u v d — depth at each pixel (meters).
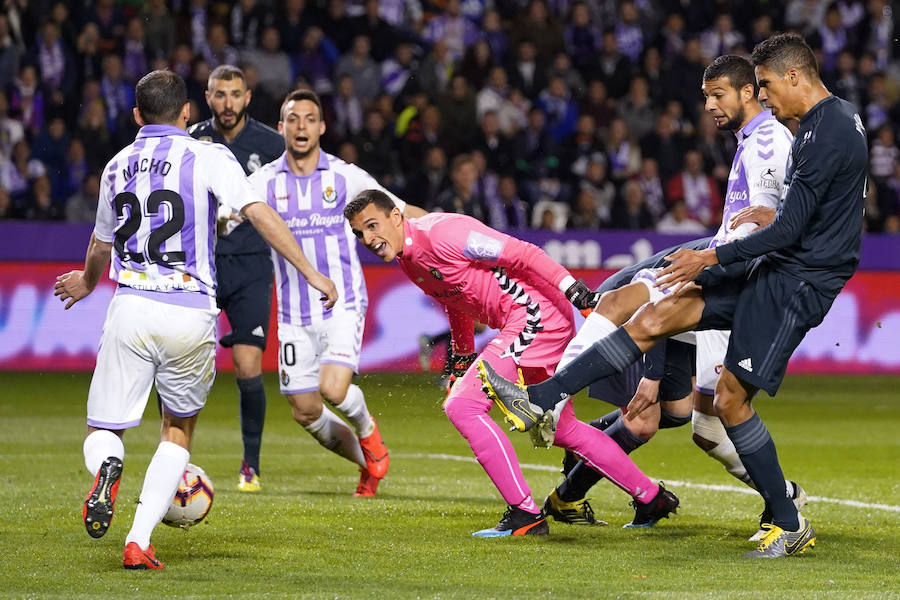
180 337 15.45
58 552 16.30
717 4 65.56
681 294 16.86
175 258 15.54
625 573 15.21
